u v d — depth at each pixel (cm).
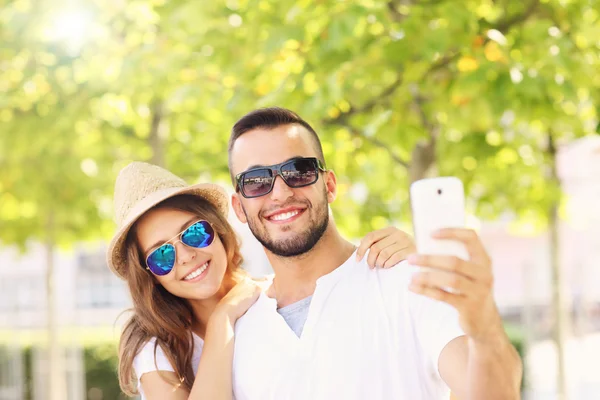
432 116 483
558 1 461
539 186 680
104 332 1352
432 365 244
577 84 456
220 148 748
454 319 232
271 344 266
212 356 276
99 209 911
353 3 409
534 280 935
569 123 507
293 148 268
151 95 589
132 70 525
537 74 418
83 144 739
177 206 314
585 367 955
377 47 434
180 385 302
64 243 940
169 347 310
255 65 480
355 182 695
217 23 487
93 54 584
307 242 266
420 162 505
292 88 454
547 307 1202
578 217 817
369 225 773
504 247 2036
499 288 2016
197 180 760
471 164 639
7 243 950
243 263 338
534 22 436
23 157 755
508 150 622
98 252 2122
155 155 679
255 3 453
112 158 782
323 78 445
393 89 473
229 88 516
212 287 311
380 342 248
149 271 319
